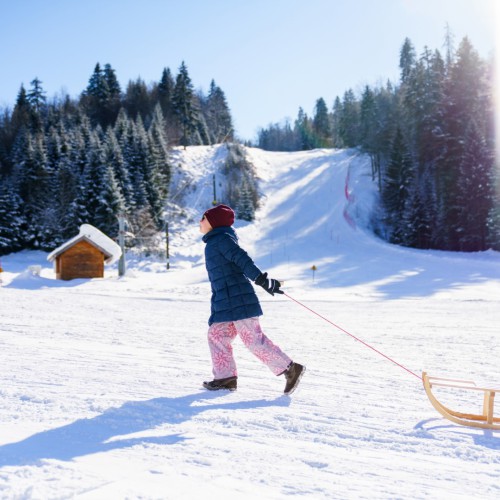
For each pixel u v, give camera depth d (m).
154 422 3.32
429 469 2.61
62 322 9.21
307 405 3.90
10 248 50.09
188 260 49.12
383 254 39.59
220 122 112.06
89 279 25.95
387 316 11.88
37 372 4.88
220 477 2.39
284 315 12.05
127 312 11.61
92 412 3.54
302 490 2.27
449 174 50.38
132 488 2.22
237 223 56.78
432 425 3.44
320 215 58.50
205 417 3.47
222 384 4.32
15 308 11.41
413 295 19.42
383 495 2.25
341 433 3.19
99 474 2.39
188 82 92.38
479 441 3.11
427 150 56.81
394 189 54.03
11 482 2.26
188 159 77.25
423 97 61.56
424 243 48.25
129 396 4.01
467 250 45.53
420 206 48.16
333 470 2.55
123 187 54.78
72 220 50.56
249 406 3.82
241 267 4.17
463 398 4.28
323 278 28.20
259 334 4.26
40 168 54.25
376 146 68.38
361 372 5.35
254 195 62.84
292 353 6.66
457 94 55.03
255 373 5.14
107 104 99.94
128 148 58.62
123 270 29.62
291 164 80.31
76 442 2.88
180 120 90.81
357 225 54.44
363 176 70.12
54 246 50.81
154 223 55.84
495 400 4.23
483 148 45.22
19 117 79.00
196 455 2.70
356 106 92.69
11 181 53.19
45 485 2.22
